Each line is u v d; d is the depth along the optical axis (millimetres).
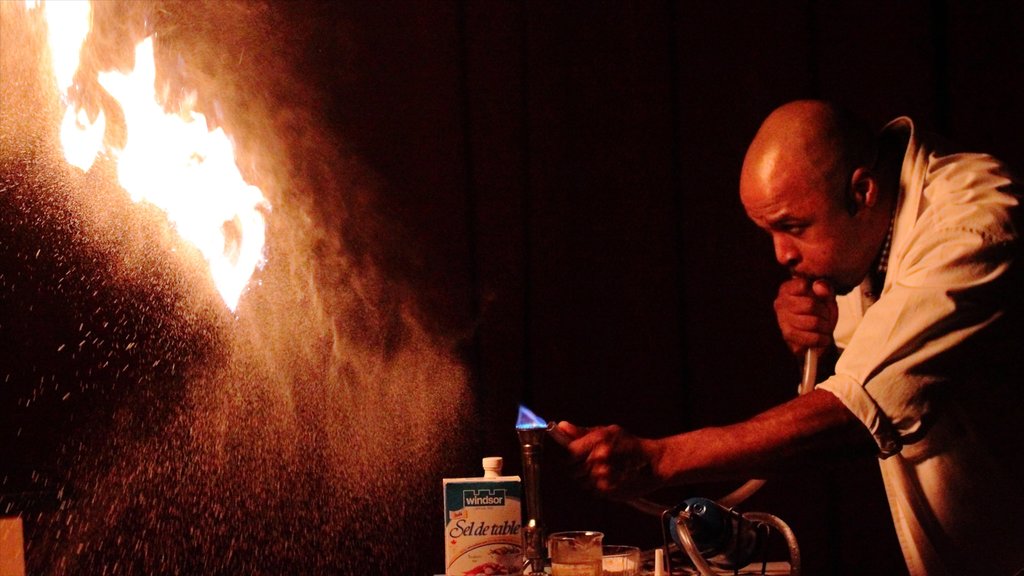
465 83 2195
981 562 1305
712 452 1094
